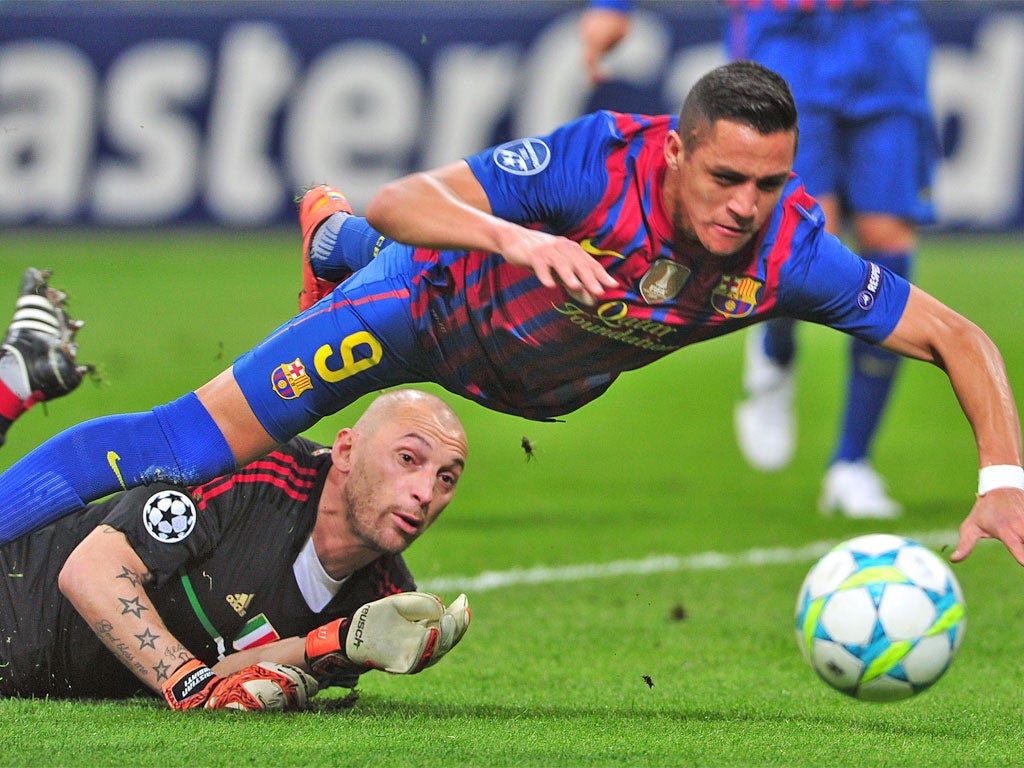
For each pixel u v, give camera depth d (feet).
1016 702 50.80
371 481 45.16
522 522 97.45
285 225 209.15
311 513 46.55
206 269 197.67
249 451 45.32
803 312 43.83
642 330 43.45
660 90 202.28
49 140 206.90
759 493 110.73
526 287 43.06
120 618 44.68
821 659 42.45
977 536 42.06
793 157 39.11
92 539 45.47
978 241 207.62
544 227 41.50
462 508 103.09
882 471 120.16
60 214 208.54
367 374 45.14
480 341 44.65
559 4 202.49
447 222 38.65
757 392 111.14
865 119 96.17
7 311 166.81
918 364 168.86
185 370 145.59
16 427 123.13
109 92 206.18
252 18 205.67
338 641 45.32
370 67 205.16
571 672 56.65
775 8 96.27
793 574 80.94
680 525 96.68
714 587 77.00
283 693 44.70
